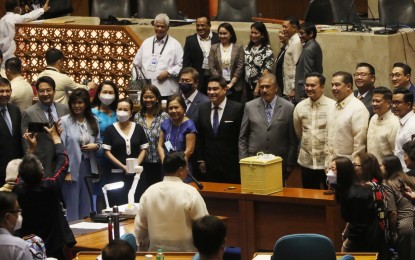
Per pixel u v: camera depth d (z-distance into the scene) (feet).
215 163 71.41
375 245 56.13
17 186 55.16
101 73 90.99
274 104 70.44
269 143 70.28
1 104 69.56
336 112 67.41
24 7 103.86
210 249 43.47
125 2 101.40
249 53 83.71
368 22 94.17
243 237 65.26
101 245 57.62
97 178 69.82
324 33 85.30
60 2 100.94
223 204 65.82
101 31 90.79
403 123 63.98
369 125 66.08
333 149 67.62
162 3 99.60
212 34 85.97
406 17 91.20
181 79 73.41
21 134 70.54
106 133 70.69
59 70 78.79
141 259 52.80
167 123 70.90
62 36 92.02
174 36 91.91
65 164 60.08
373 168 57.57
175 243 54.03
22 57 93.50
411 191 57.31
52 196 55.57
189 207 53.62
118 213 57.11
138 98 83.71
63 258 56.39
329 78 85.35
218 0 98.22
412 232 55.93
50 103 70.85
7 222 47.60
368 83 69.97
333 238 62.39
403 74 70.64
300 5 122.21
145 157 71.46
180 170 54.44
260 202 64.64
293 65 81.82
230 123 70.90
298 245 49.52
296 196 63.21
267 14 123.24
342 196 56.39
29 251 47.80
